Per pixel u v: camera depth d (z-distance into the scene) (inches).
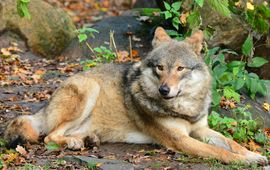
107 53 606.9
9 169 405.7
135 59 694.5
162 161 424.8
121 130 472.7
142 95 454.3
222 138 455.5
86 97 470.0
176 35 569.3
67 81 478.3
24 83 650.2
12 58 731.4
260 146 484.7
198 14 468.1
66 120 467.2
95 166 405.4
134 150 455.5
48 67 717.9
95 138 463.5
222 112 528.1
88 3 1165.7
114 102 472.7
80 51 739.4
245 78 549.3
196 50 453.4
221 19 603.8
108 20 786.8
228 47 609.3
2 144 455.2
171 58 438.9
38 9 784.3
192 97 449.1
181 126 449.4
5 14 767.7
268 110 552.4
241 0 592.4
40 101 590.6
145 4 906.7
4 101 585.0
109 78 478.9
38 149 450.3
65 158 423.5
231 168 410.6
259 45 604.4
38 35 773.9
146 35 751.7
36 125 475.8
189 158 430.9
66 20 805.9
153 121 454.3
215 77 528.1
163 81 433.4
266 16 538.0
